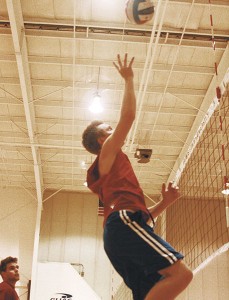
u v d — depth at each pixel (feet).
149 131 46.37
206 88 39.73
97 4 31.48
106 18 32.86
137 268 6.93
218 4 30.91
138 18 14.71
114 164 7.52
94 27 33.50
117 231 6.70
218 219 53.62
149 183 58.03
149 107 42.57
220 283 54.95
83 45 35.40
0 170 56.03
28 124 41.60
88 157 52.11
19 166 54.95
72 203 61.46
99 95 37.63
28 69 36.88
